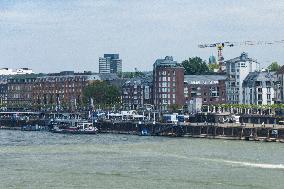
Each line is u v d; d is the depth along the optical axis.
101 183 196.38
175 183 194.88
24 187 190.75
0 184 195.88
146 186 190.50
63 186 191.75
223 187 187.75
